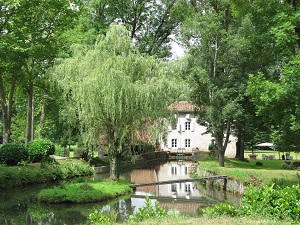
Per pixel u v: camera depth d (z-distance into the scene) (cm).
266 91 1739
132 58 2278
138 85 2167
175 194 2345
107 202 2036
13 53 2480
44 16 2819
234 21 3256
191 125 5753
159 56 3925
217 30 3053
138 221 1079
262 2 1916
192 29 3105
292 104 1742
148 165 4375
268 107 1800
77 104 2241
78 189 2130
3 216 1703
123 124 2280
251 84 1870
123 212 1764
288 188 1095
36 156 3002
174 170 3809
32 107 3222
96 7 3884
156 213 1151
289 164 3347
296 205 1006
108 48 2305
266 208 1047
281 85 1767
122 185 2367
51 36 3045
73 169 3033
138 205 1948
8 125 2919
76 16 3075
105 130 2398
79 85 2198
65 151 4094
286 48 1884
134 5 4022
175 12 3894
